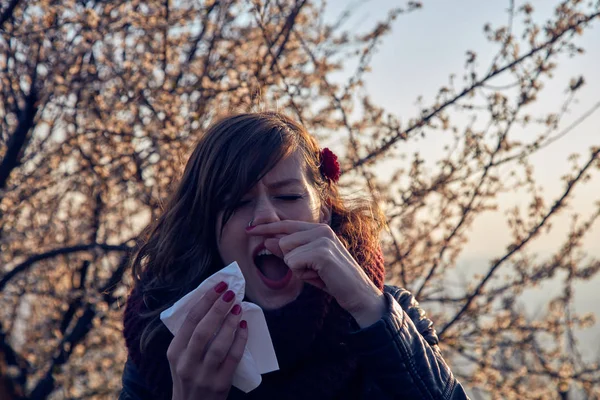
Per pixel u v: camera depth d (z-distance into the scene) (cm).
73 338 470
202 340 131
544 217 330
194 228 168
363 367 159
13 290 520
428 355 142
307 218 159
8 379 125
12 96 468
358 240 178
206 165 162
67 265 525
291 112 382
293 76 384
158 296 171
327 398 155
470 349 399
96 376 525
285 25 379
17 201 445
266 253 160
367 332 137
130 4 444
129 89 385
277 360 152
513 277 376
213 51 448
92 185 447
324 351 158
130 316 174
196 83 403
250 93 354
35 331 554
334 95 359
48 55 411
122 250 396
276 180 157
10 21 450
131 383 174
